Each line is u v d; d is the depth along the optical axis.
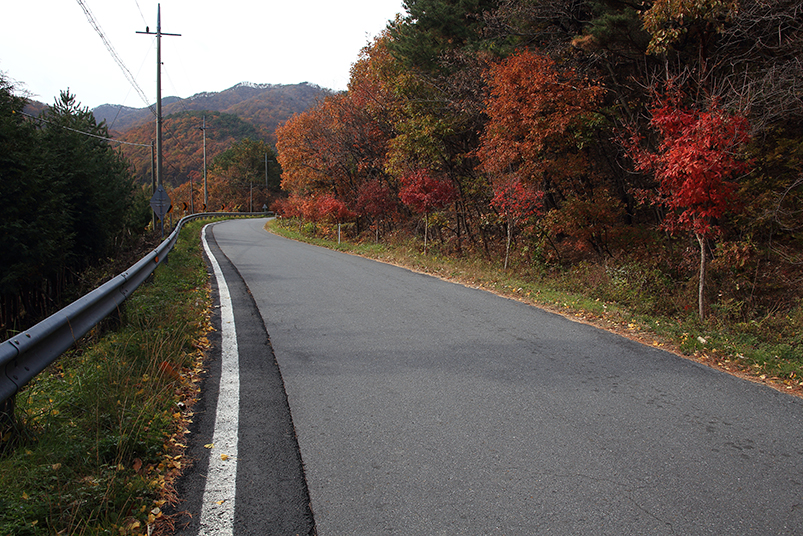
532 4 13.95
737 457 3.24
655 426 3.71
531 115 12.34
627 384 4.60
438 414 3.90
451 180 19.30
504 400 4.19
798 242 10.61
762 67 10.70
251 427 3.65
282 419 3.79
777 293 9.91
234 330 6.52
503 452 3.29
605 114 13.74
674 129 8.77
